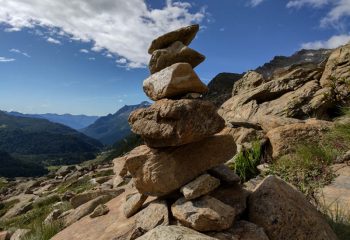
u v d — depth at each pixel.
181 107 0.92
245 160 1.85
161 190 0.98
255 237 0.86
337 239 0.99
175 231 0.76
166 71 0.99
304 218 0.95
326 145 1.85
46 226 1.84
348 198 1.31
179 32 1.08
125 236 0.95
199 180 0.93
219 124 0.96
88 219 1.31
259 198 1.00
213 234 0.85
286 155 1.85
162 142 0.96
